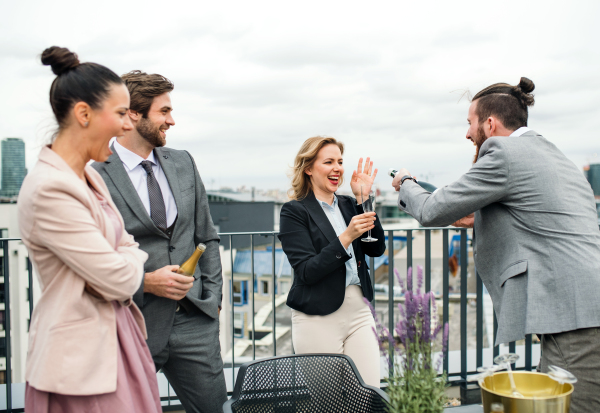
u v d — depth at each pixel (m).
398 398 1.05
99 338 1.20
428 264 2.68
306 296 1.98
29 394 1.21
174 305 1.74
